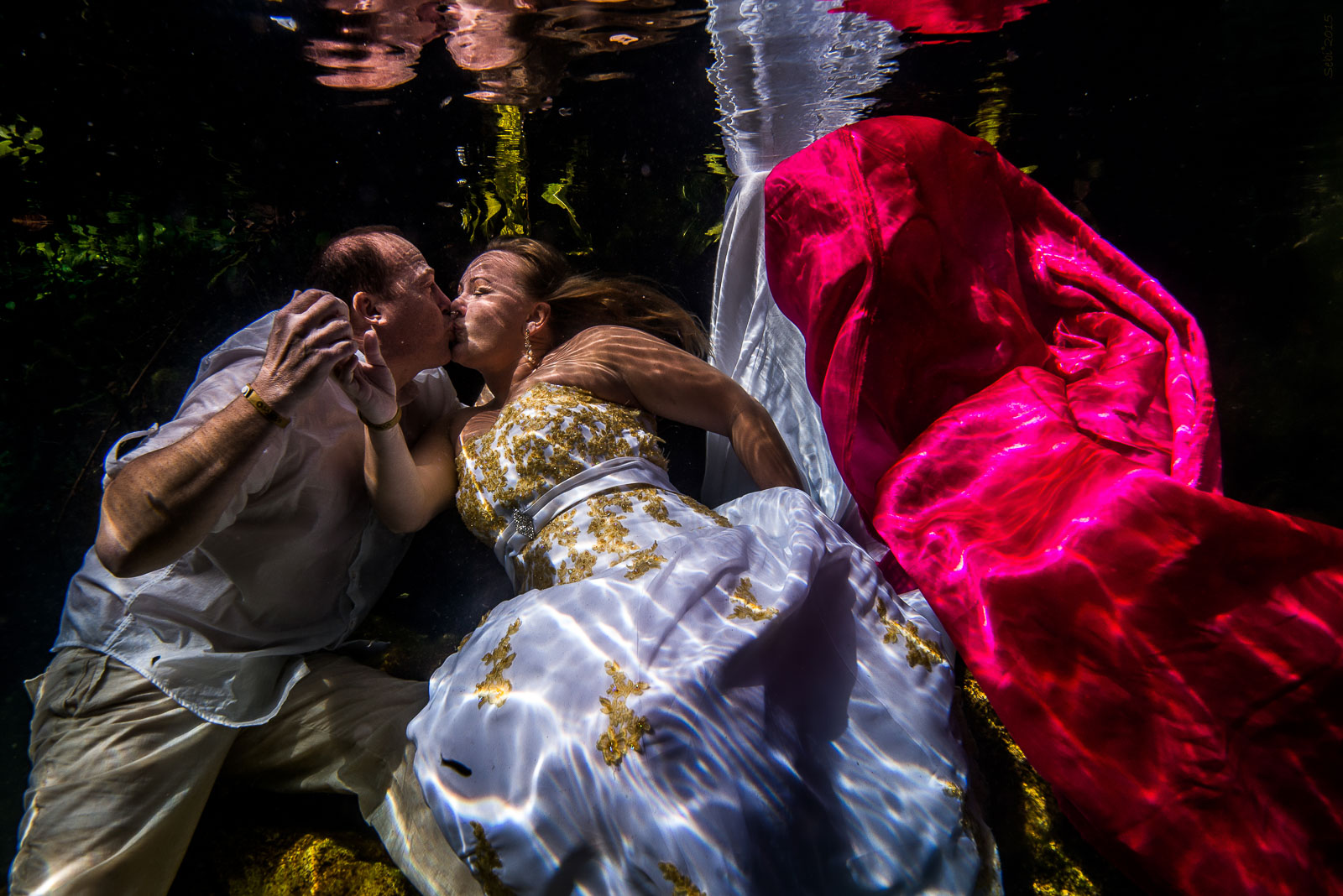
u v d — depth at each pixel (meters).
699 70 3.76
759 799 1.35
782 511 1.96
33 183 3.69
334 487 1.97
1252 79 3.90
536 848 1.39
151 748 1.74
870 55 3.68
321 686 2.03
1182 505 1.38
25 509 3.68
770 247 2.22
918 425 2.00
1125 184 5.04
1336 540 1.30
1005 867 1.62
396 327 2.06
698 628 1.53
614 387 2.21
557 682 1.51
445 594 2.92
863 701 1.57
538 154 4.32
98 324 3.88
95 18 2.88
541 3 3.10
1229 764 1.28
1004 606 1.49
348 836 1.87
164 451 1.50
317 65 3.43
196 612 1.82
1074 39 3.53
